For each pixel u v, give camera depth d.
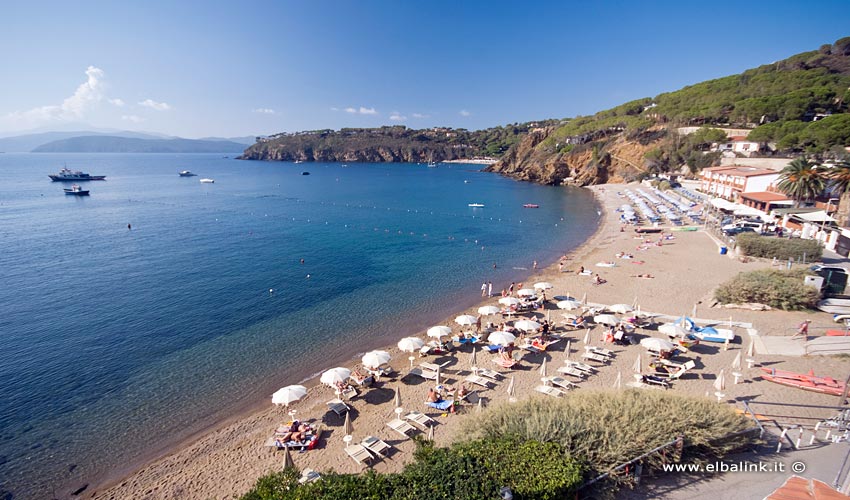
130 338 29.72
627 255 47.88
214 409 21.67
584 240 61.75
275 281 42.47
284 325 31.98
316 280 42.97
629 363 23.95
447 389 22.12
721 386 19.66
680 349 24.39
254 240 62.00
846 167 48.91
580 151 152.25
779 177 59.50
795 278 31.50
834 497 10.61
